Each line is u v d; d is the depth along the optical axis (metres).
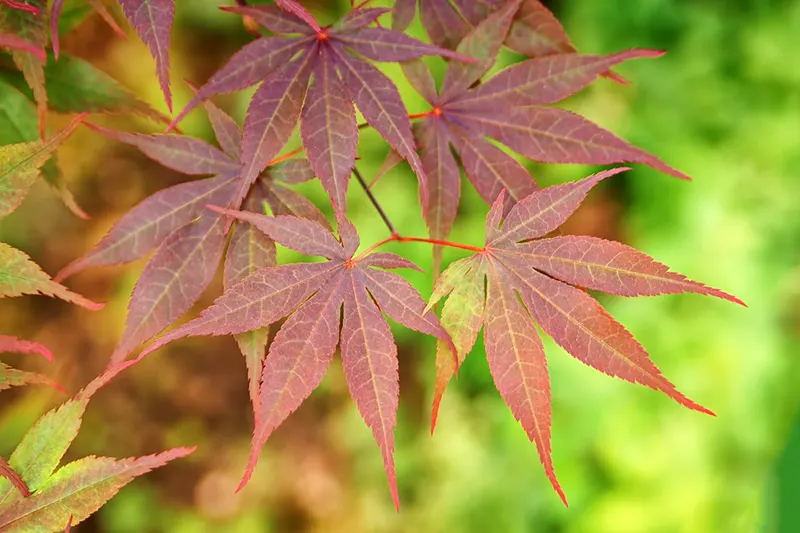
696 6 1.00
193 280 0.46
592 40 1.02
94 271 1.14
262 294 0.45
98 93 0.48
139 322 0.46
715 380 0.94
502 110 0.48
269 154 0.46
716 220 0.97
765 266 0.96
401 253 1.02
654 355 0.96
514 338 0.45
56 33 0.45
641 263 0.45
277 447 1.14
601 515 0.95
